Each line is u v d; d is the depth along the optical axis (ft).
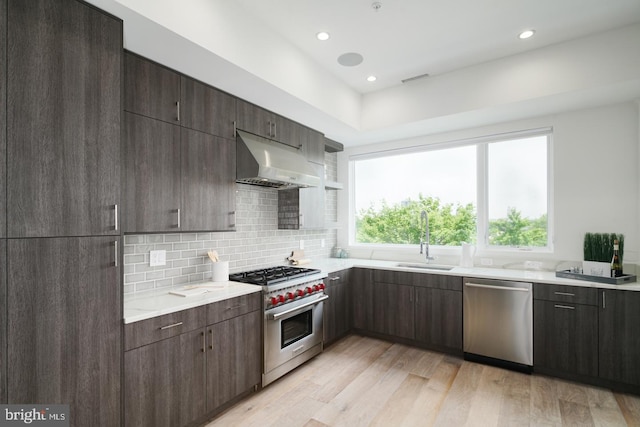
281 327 8.93
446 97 10.88
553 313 9.05
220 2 6.93
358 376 9.23
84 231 5.22
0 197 4.40
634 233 9.61
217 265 8.95
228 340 7.52
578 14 7.83
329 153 15.58
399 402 7.88
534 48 9.41
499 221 12.12
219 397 7.27
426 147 13.39
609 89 8.79
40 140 4.76
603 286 8.40
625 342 8.16
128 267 7.50
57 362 4.90
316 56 9.77
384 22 8.13
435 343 10.95
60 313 4.94
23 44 4.61
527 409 7.55
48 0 4.86
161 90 7.15
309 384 8.77
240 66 7.34
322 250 14.82
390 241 14.74
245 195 10.70
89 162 5.30
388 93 12.09
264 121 9.99
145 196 6.79
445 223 13.34
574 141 10.48
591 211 10.20
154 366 6.08
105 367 5.43
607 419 7.15
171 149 7.32
